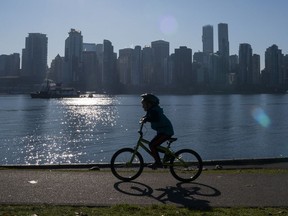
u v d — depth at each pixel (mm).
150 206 7035
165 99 196625
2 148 36500
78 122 67875
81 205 7070
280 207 7117
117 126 59719
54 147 37188
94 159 30484
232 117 75812
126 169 10773
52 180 9102
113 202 7305
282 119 70562
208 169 12945
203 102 156250
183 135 45094
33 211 6633
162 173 10391
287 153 31203
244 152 32031
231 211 6781
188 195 7910
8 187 8320
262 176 9977
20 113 92000
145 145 9703
